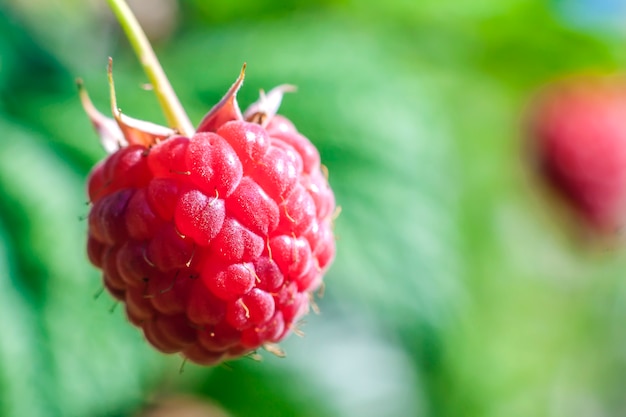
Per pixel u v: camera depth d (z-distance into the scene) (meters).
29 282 0.16
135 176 0.14
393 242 0.18
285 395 0.19
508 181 0.28
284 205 0.14
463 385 0.21
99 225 0.14
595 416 0.29
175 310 0.14
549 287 0.30
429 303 0.18
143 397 0.17
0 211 0.16
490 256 0.23
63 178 0.17
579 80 0.28
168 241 0.13
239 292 0.13
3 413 0.16
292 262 0.14
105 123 0.14
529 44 0.25
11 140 0.17
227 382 0.19
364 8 0.23
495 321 0.25
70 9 0.21
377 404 0.19
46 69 0.18
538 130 0.28
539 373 0.28
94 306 0.16
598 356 0.29
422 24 0.23
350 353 0.19
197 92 0.19
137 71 0.20
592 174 0.28
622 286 0.30
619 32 0.24
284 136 0.14
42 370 0.16
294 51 0.20
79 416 0.16
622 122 0.28
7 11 0.18
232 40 0.21
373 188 0.18
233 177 0.13
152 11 0.22
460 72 0.24
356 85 0.19
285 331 0.14
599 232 0.29
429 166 0.19
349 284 0.17
